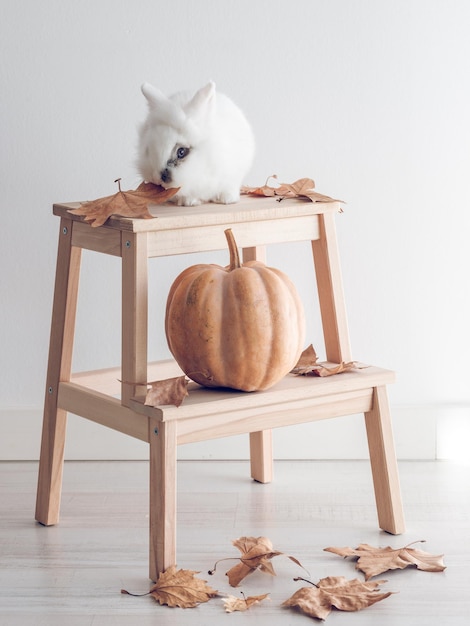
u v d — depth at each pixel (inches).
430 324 95.4
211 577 71.6
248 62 90.9
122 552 75.9
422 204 93.4
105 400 74.5
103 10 89.6
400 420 95.8
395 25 90.6
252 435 90.1
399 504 78.5
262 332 70.1
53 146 91.4
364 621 65.3
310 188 81.2
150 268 93.4
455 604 67.4
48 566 73.6
